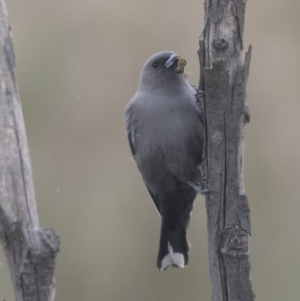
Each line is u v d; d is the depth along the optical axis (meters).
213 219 8.08
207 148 8.15
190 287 15.00
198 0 17.12
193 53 16.58
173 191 10.80
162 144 10.33
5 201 6.55
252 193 15.79
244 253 7.97
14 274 6.45
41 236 6.26
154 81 10.49
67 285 15.02
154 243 15.31
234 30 7.97
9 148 6.70
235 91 7.99
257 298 15.10
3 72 6.85
